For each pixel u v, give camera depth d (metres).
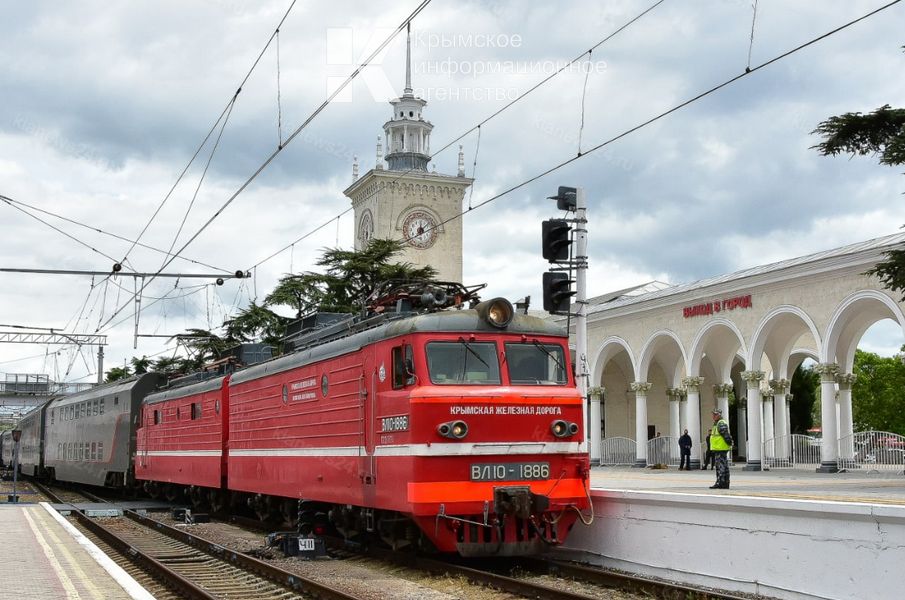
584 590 13.40
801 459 35.59
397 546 15.86
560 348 15.57
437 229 73.06
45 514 23.92
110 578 12.30
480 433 14.41
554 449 14.82
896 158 20.31
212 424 25.52
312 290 45.19
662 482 25.56
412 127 77.31
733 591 12.59
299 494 18.89
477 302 16.59
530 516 14.27
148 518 25.09
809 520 11.55
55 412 45.97
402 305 16.97
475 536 14.58
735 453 52.53
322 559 17.22
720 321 37.34
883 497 16.84
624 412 53.12
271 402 20.89
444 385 14.52
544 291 17.20
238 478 23.03
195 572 16.27
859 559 10.88
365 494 15.80
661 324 41.00
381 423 15.31
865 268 30.30
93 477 37.69
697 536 13.30
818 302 32.50
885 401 66.00
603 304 47.62
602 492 15.33
